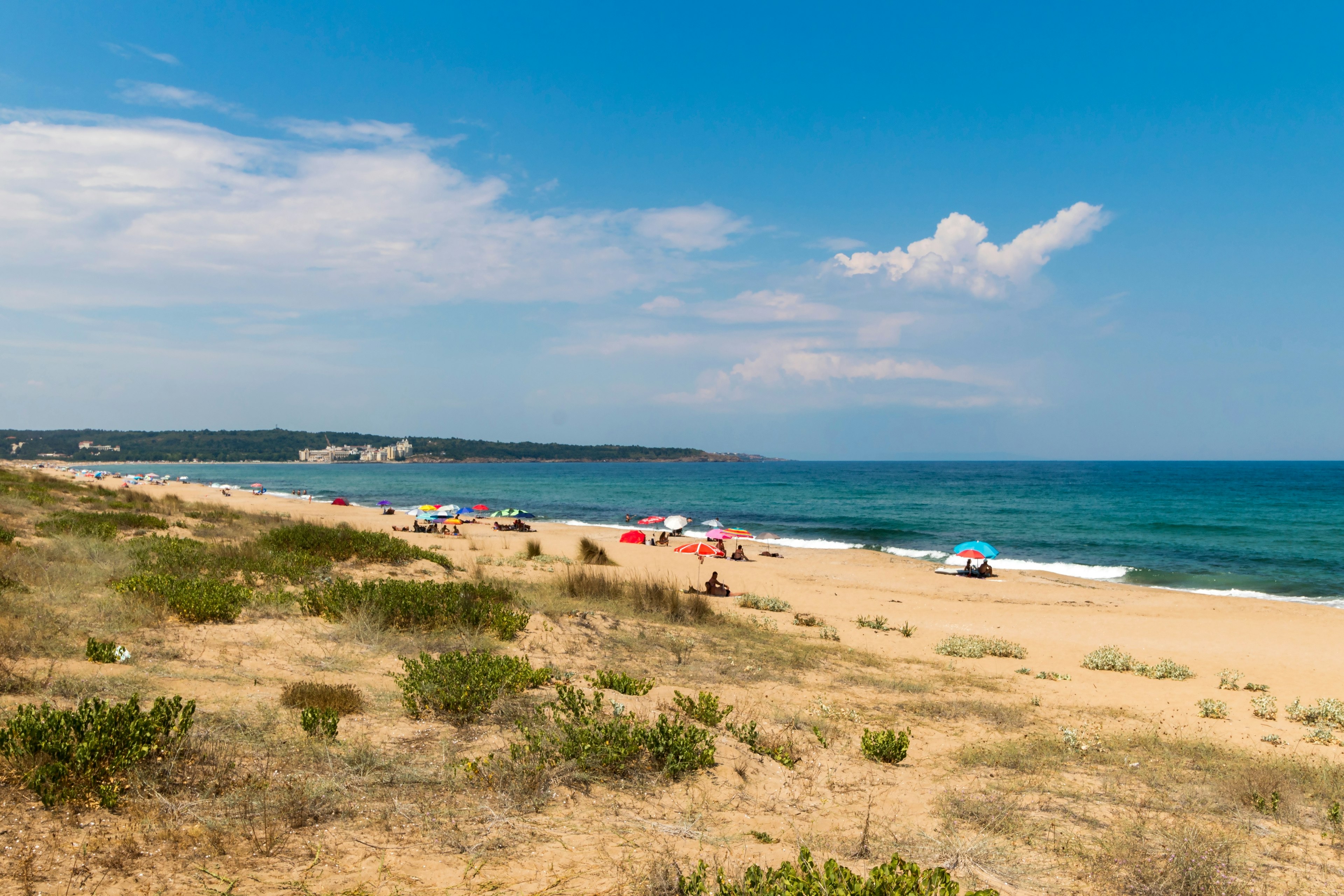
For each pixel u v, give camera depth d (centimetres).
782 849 445
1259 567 3042
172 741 464
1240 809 631
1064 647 1586
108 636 760
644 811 488
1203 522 4956
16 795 378
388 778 477
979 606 2091
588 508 6588
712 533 2781
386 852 376
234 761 471
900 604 2083
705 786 558
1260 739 947
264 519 2775
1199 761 795
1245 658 1508
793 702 912
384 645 917
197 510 2902
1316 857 527
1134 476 14425
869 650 1427
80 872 316
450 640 977
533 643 1043
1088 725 955
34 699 522
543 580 1861
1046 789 653
